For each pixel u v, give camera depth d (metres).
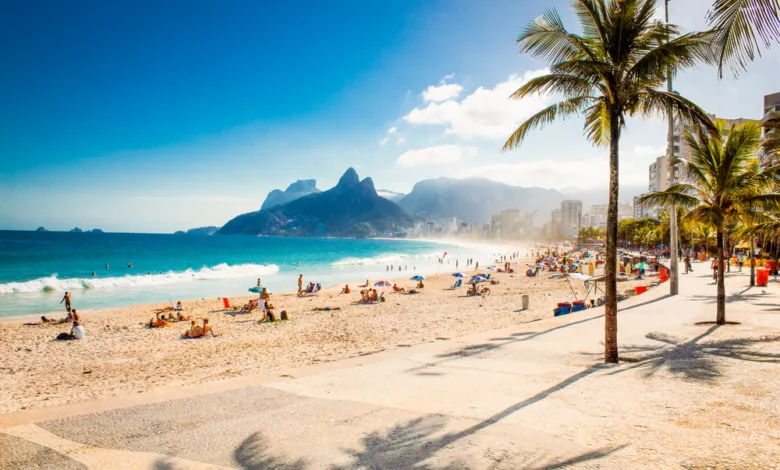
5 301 30.81
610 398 6.56
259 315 25.62
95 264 64.69
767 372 7.61
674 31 8.39
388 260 87.06
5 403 10.19
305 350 16.06
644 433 5.08
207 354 16.05
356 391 7.54
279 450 5.00
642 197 14.31
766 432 4.94
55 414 6.47
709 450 4.51
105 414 6.46
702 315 15.11
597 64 8.33
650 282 36.44
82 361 15.29
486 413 6.10
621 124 9.34
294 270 61.78
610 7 8.84
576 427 5.39
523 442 4.96
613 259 8.99
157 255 90.69
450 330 19.72
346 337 18.84
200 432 5.64
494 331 14.20
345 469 4.45
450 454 4.70
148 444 5.26
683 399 6.34
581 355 9.99
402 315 25.17
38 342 18.48
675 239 21.34
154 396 7.43
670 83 10.95
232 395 7.42
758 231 14.65
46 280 39.53
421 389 7.58
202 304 30.00
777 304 16.91
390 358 10.34
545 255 109.56
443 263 85.44
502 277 51.94
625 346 10.77
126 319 24.03
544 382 7.75
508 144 10.75
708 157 13.11
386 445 5.05
